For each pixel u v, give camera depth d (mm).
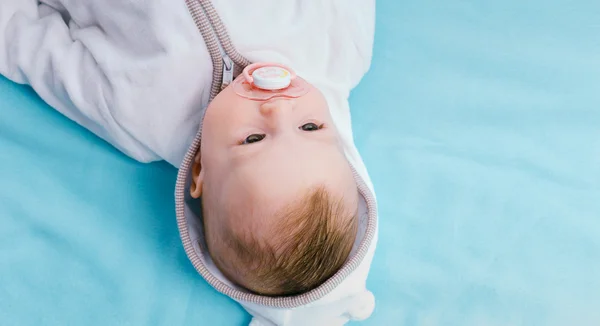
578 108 1230
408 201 1141
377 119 1202
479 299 1080
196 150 915
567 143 1202
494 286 1088
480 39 1296
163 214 1048
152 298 1016
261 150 776
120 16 895
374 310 1067
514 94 1241
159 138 950
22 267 968
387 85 1234
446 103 1229
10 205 978
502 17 1320
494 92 1242
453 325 1067
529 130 1210
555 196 1156
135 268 1016
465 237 1120
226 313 1044
